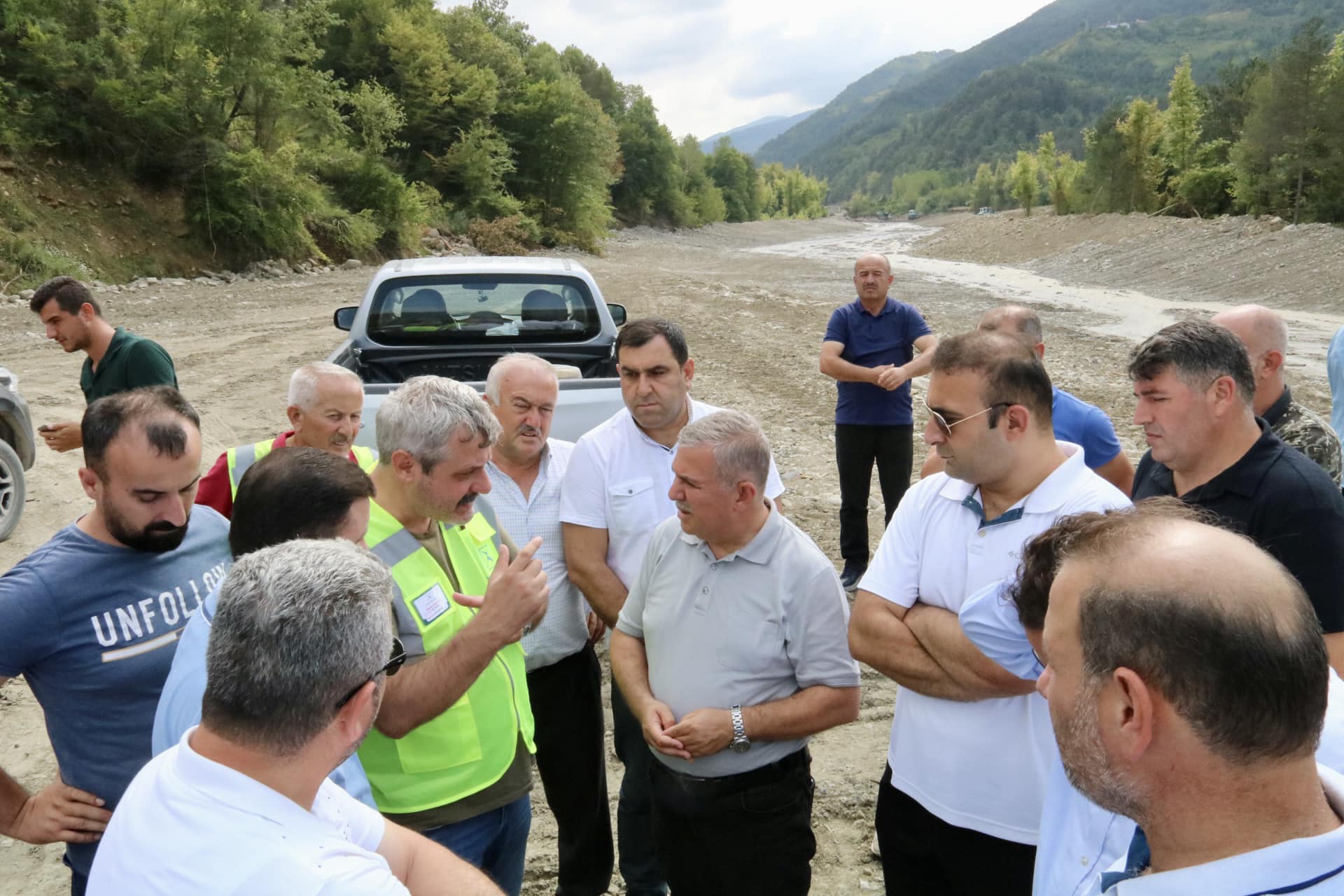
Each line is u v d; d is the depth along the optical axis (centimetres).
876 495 775
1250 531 252
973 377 224
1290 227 2897
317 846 128
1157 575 108
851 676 259
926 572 242
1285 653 100
